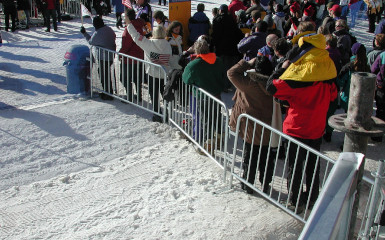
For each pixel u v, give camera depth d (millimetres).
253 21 8266
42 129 6070
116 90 7480
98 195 4555
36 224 4039
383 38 5906
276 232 3963
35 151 5477
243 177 4645
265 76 4168
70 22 15547
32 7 15820
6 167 5078
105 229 3914
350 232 2102
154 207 4309
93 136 5973
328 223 1415
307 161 4121
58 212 4242
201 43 5312
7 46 9812
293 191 4250
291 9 9883
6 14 13516
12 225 4012
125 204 4359
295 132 4031
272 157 4562
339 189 1589
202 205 4355
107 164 5297
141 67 7125
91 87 7375
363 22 16234
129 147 5746
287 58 3889
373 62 5961
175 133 6172
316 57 3730
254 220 4109
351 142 3988
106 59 7062
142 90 7629
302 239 1349
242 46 6895
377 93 5875
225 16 7832
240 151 5727
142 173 5051
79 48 7398
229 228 3955
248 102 4371
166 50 6363
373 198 3146
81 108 6914
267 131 4359
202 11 9031
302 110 3939
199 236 3820
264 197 4574
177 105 6234
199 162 5359
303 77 3746
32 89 7641
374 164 5461
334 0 13688
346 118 3971
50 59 9195
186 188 4715
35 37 12703
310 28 4234
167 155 5547
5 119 6312
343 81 5703
